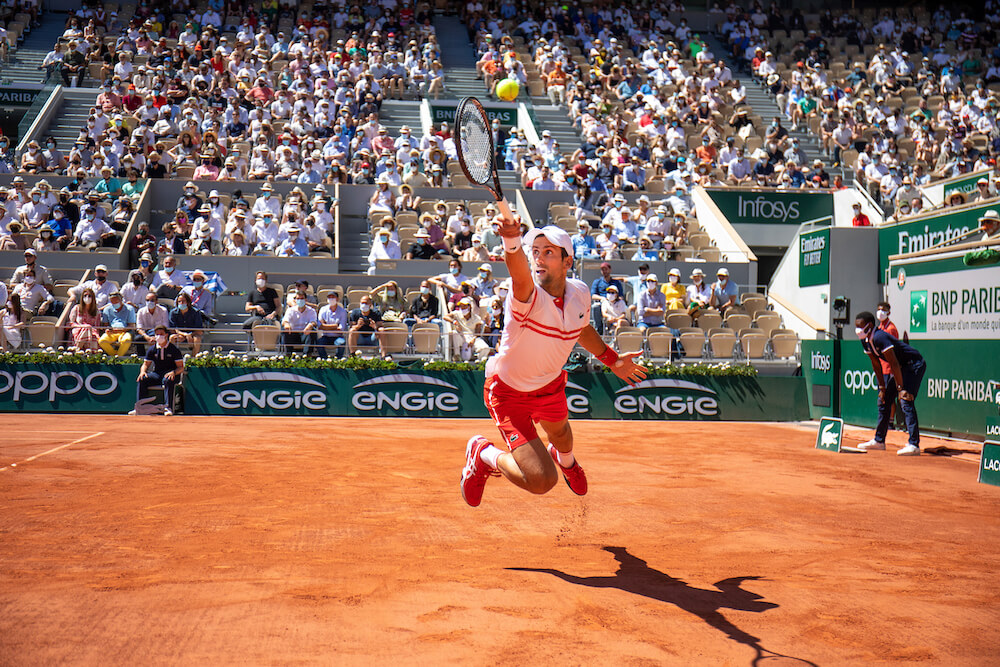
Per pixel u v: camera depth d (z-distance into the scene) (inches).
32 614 149.7
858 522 247.6
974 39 1405.0
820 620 156.8
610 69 1205.7
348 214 859.4
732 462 376.5
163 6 1213.7
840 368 591.8
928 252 536.4
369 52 1143.6
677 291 727.7
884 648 143.9
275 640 139.5
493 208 810.2
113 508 242.5
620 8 1386.6
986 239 484.7
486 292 689.0
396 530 220.7
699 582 179.2
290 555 192.7
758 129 1118.4
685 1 1510.8
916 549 214.8
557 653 136.9
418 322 639.1
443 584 171.8
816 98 1194.6
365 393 597.6
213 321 652.7
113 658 131.1
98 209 757.3
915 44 1396.4
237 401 587.2
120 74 1014.4
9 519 225.6
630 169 944.3
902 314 565.3
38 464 323.6
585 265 765.3
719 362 653.3
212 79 1021.2
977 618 160.4
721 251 810.8
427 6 1328.7
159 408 577.6
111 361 585.3
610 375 615.5
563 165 950.4
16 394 576.4
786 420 624.7
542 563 191.0
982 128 1136.2
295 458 356.8
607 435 493.7
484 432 487.5
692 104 1112.8
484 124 160.6
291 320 623.5
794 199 949.2
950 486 321.4
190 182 796.6
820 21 1445.6
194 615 150.7
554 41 1220.5
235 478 299.6
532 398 182.4
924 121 1119.6
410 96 1118.4
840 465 375.2
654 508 260.4
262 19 1211.2
